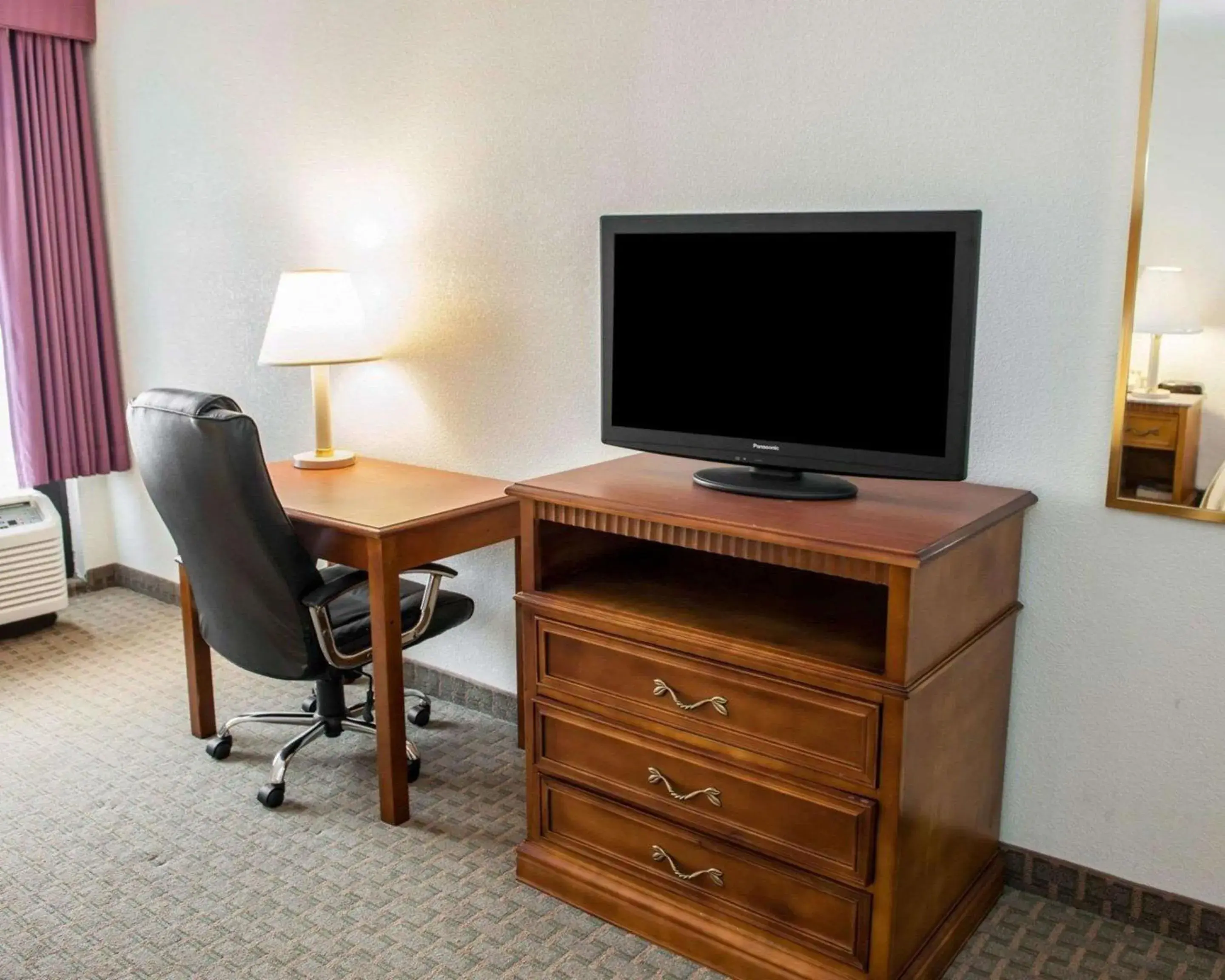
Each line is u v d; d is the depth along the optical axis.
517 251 2.53
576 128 2.37
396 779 2.25
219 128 3.11
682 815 1.82
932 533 1.59
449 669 2.92
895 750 1.56
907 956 1.70
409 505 2.37
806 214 1.76
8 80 3.24
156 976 1.79
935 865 1.75
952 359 1.67
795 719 1.66
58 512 3.57
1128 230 1.75
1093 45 1.73
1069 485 1.87
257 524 2.07
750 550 1.66
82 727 2.74
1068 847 1.99
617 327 2.02
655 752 1.82
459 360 2.69
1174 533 1.79
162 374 3.53
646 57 2.23
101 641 3.35
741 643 1.70
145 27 3.24
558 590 1.96
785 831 1.70
